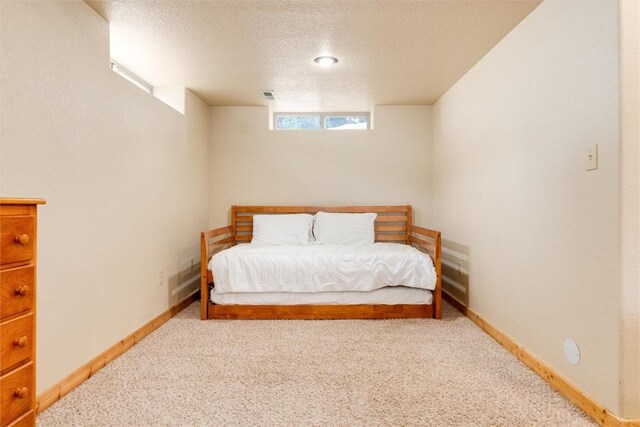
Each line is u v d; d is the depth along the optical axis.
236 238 3.91
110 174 2.11
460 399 1.68
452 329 2.62
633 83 1.39
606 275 1.46
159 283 2.75
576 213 1.63
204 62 2.69
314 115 4.17
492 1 1.89
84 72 1.87
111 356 2.08
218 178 3.95
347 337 2.48
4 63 1.40
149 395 1.71
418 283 2.85
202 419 1.52
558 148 1.76
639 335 1.40
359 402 1.65
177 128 3.08
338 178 3.96
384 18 2.06
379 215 3.93
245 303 2.88
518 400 1.67
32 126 1.53
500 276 2.37
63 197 1.72
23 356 1.14
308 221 3.74
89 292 1.91
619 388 1.40
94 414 1.55
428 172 3.93
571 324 1.67
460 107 3.07
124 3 1.90
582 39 1.59
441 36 2.28
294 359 2.12
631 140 1.39
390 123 3.93
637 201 1.39
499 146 2.37
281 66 2.77
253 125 3.95
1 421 1.06
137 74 2.94
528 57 2.02
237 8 1.95
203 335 2.52
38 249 1.57
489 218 2.52
